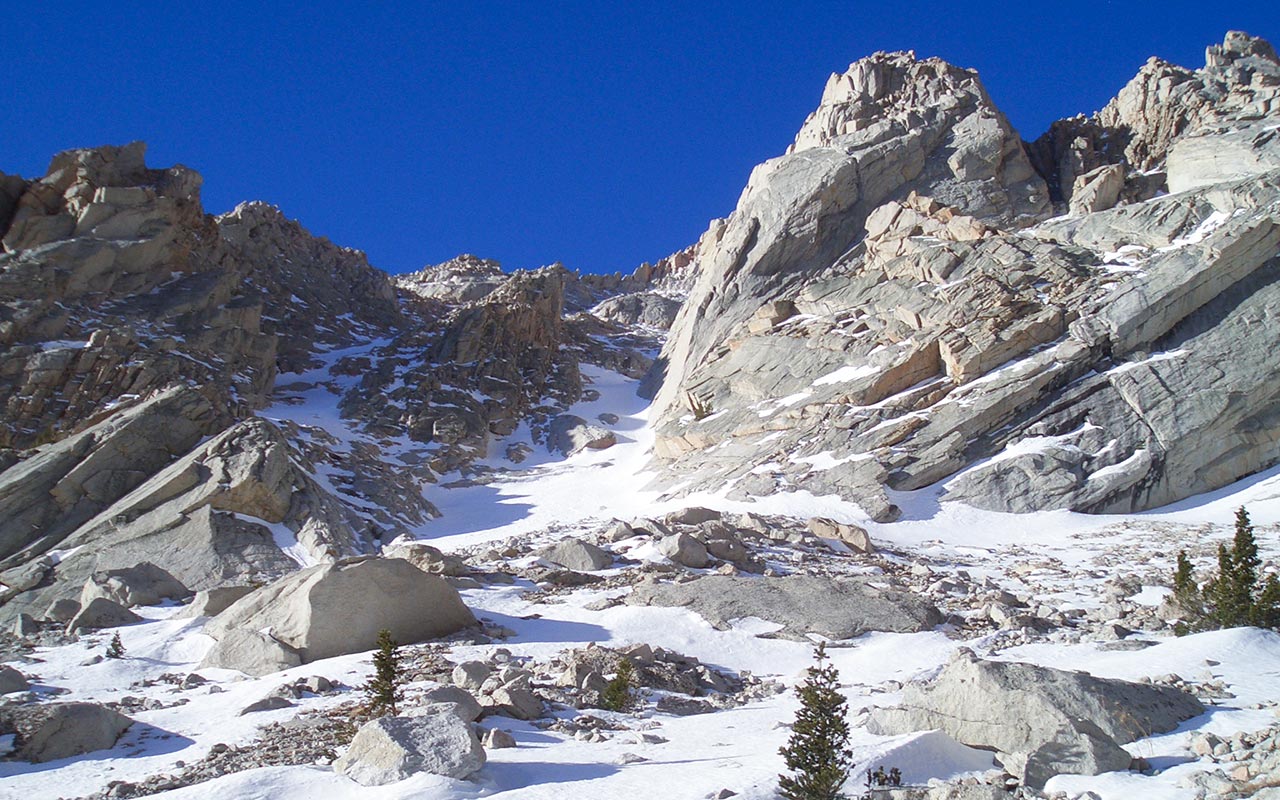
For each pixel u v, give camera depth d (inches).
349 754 540.7
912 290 2201.0
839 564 1275.8
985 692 549.0
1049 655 781.3
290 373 2615.7
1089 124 2684.5
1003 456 1747.0
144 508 1509.6
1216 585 852.0
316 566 968.9
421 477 2100.1
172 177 2495.1
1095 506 1662.2
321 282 3154.5
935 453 1754.4
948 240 2298.2
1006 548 1476.4
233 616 941.2
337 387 2554.1
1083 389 1809.8
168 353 2103.8
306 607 873.5
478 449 2315.5
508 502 2037.4
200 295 2298.2
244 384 2192.4
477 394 2517.2
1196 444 1717.5
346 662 833.5
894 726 581.9
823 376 2111.2
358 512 1770.4
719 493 1838.1
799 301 2399.1
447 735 540.1
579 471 2237.9
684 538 1193.4
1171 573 1226.6
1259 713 550.0
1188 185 2330.2
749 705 749.9
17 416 1843.0
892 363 1982.0
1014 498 1670.8
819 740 483.2
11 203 2292.1
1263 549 1332.4
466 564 1216.8
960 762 522.3
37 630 1036.5
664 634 928.9
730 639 922.1
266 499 1513.3
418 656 839.1
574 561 1189.1
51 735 644.7
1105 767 495.5
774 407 2086.6
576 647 887.7
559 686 760.3
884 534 1576.0
